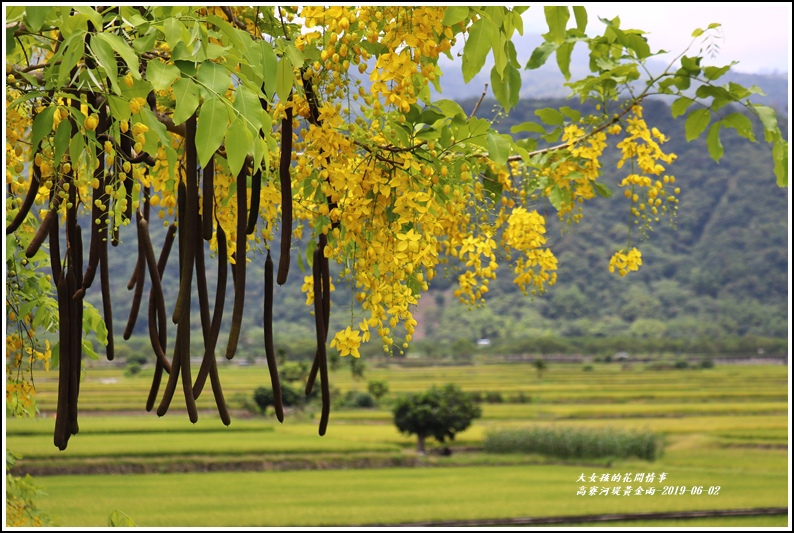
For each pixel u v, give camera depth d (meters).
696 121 4.20
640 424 79.75
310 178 3.32
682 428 76.56
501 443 62.88
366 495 46.12
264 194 3.29
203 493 46.19
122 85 2.42
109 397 96.12
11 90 2.89
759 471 54.97
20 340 3.81
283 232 2.84
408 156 3.22
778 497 43.91
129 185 2.84
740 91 3.95
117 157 2.63
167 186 3.32
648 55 4.03
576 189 4.64
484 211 3.92
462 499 44.53
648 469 56.12
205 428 72.94
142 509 40.62
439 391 62.78
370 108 3.18
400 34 2.92
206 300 2.62
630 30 3.98
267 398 85.00
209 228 2.55
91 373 132.88
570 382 125.75
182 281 2.52
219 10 2.97
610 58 4.41
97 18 2.30
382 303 3.03
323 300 3.08
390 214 3.28
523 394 101.88
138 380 122.88
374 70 2.92
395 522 38.69
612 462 59.75
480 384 121.12
